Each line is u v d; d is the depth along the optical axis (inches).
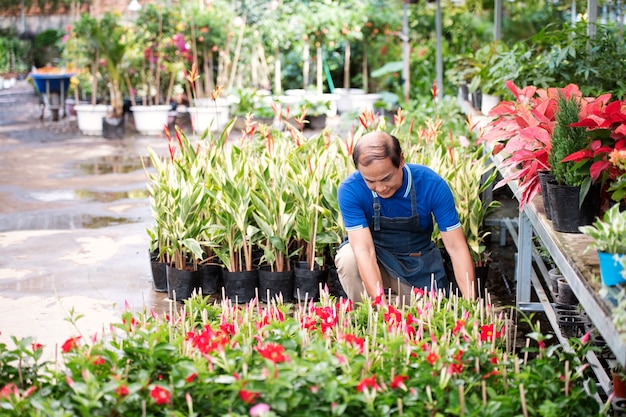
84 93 549.3
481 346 108.2
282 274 189.2
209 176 198.2
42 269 217.6
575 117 126.6
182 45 493.4
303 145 203.5
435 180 155.8
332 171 197.6
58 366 124.6
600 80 230.1
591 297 98.6
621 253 97.7
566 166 125.3
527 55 244.5
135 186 334.3
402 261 161.8
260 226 188.2
